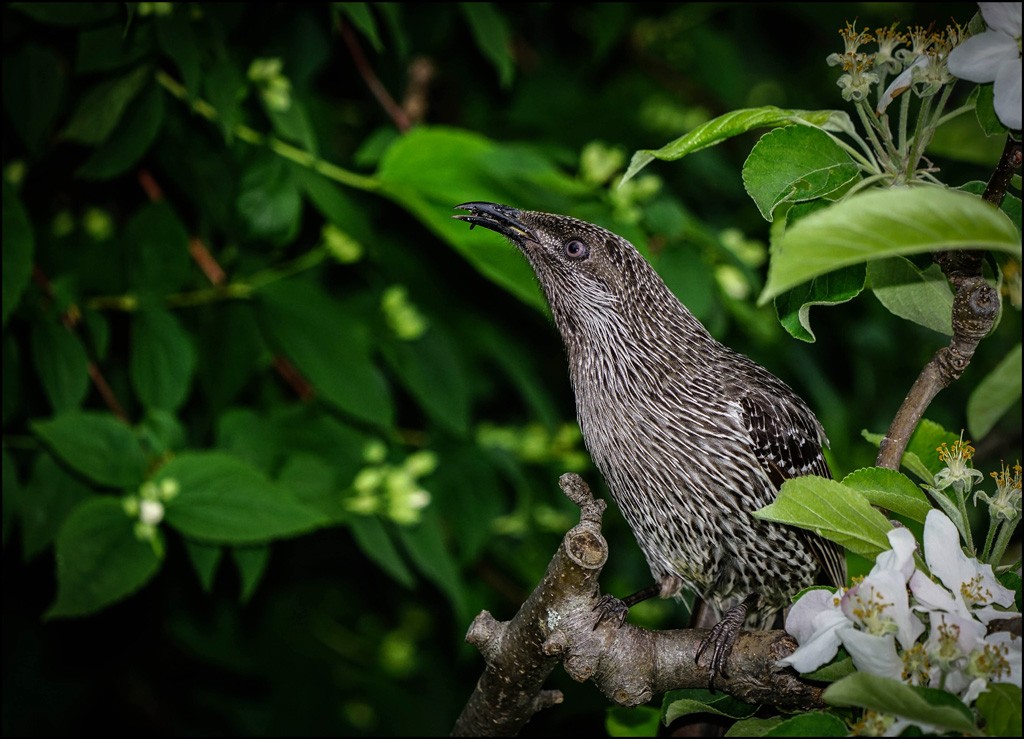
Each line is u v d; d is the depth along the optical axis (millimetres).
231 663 12398
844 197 5414
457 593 9742
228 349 9680
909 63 5531
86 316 9555
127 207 11281
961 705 4395
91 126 9344
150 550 8000
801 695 5969
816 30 15102
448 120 13961
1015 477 5289
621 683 6160
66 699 11922
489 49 10328
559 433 12352
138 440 8914
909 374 14633
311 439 9836
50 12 8875
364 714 13508
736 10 15352
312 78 12383
